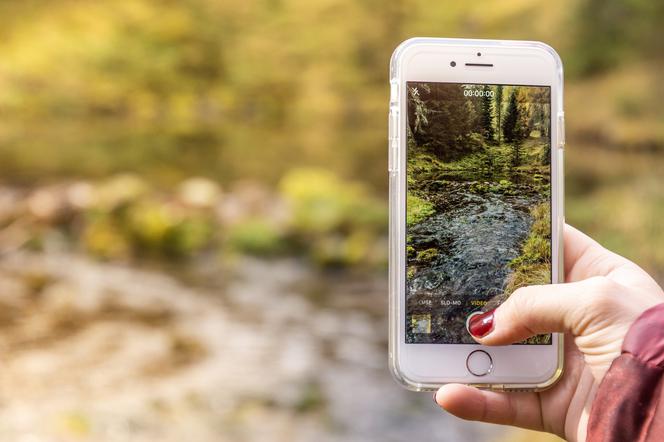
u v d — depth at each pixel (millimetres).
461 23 21594
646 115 15945
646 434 737
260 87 23172
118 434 3727
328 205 9484
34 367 4676
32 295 6465
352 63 22875
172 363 4863
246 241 8344
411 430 3859
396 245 1064
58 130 19844
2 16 22266
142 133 19938
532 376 1049
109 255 8062
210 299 6578
